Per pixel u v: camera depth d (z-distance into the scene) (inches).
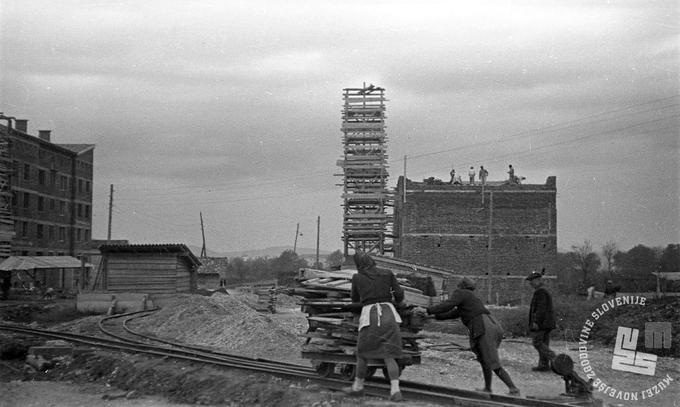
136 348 622.8
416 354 440.8
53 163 2906.0
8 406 444.1
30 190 2672.2
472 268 2370.8
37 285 2134.6
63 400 462.0
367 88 2300.7
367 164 2262.6
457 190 2397.9
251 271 5265.8
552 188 2388.0
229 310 941.8
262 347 717.9
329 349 441.1
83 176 3235.7
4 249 2250.2
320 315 458.3
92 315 1246.9
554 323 559.8
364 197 2245.3
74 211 3117.6
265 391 426.6
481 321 417.4
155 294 1369.3
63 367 572.7
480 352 417.7
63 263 2138.3
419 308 443.5
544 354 560.7
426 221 2386.8
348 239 2272.4
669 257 1984.5
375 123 2288.4
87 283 2402.8
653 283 1660.9
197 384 468.8
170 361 554.3
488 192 2391.7
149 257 1381.6
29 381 542.9
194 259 1465.3
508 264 2373.3
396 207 2529.5
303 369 496.7
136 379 509.0
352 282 412.8
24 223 2630.4
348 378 448.1
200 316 916.6
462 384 513.3
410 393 403.9
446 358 705.0
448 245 2380.7
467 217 2390.5
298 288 469.4
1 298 1849.2
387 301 404.5
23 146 2615.7
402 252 2394.2
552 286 2353.6
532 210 2390.5
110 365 553.6
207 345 778.2
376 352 396.5
